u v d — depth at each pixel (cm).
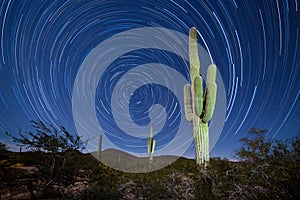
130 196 576
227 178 507
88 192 530
